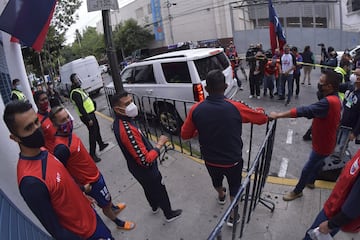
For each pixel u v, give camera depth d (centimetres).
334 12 2798
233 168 274
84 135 677
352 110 373
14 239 181
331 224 175
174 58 582
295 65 759
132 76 692
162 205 305
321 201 329
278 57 818
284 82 795
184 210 336
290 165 441
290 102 789
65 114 254
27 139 162
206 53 583
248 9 2841
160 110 632
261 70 823
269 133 267
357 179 164
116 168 463
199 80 556
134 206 357
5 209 191
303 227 293
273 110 732
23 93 497
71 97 476
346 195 175
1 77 456
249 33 2152
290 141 532
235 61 994
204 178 398
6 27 297
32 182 162
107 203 292
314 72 1248
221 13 3375
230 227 297
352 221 178
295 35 2194
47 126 310
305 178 319
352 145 497
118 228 317
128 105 256
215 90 258
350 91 407
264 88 853
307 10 2648
